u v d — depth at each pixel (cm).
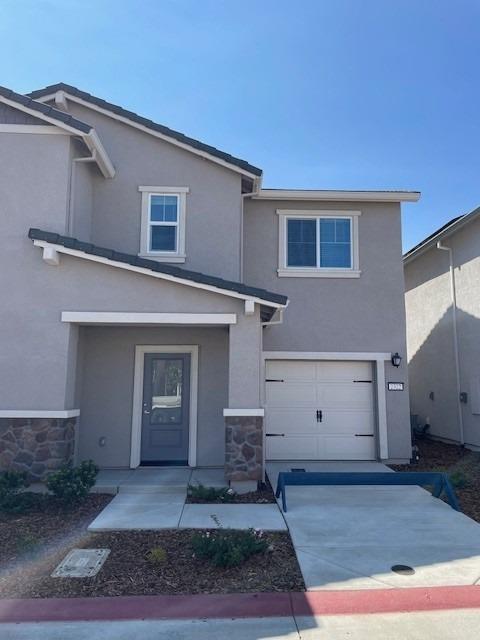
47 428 877
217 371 1073
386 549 615
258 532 660
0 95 951
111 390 1057
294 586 516
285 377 1229
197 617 461
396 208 1263
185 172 1148
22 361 892
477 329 1343
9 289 909
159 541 643
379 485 884
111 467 1038
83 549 616
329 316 1224
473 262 1366
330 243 1255
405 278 1839
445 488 809
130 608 472
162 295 920
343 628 441
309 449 1209
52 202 949
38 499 798
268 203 1254
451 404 1476
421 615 464
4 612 464
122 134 1150
